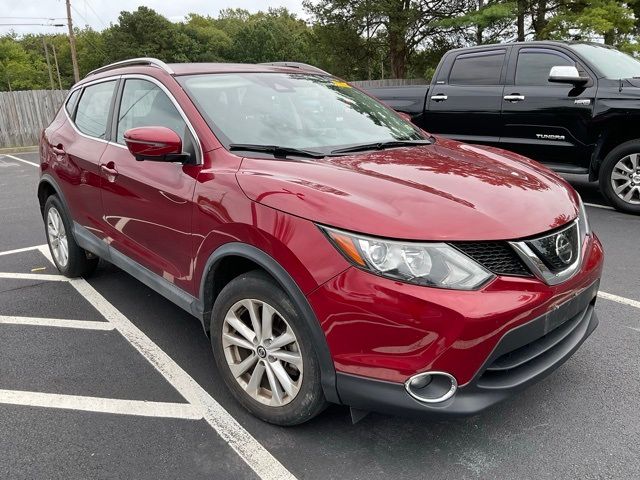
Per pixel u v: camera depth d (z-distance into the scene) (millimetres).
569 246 2512
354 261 2203
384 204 2330
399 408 2201
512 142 7168
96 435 2725
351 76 39875
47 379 3254
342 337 2252
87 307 4273
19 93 18578
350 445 2602
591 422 2721
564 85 6684
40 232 6660
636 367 3199
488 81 7344
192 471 2461
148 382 3201
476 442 2605
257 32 87500
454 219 2260
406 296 2117
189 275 3039
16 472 2471
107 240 3912
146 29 70938
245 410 2879
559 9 25516
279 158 2861
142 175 3305
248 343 2715
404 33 34250
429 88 7875
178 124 3188
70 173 4223
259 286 2543
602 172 6617
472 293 2152
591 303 2877
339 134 3400
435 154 3188
